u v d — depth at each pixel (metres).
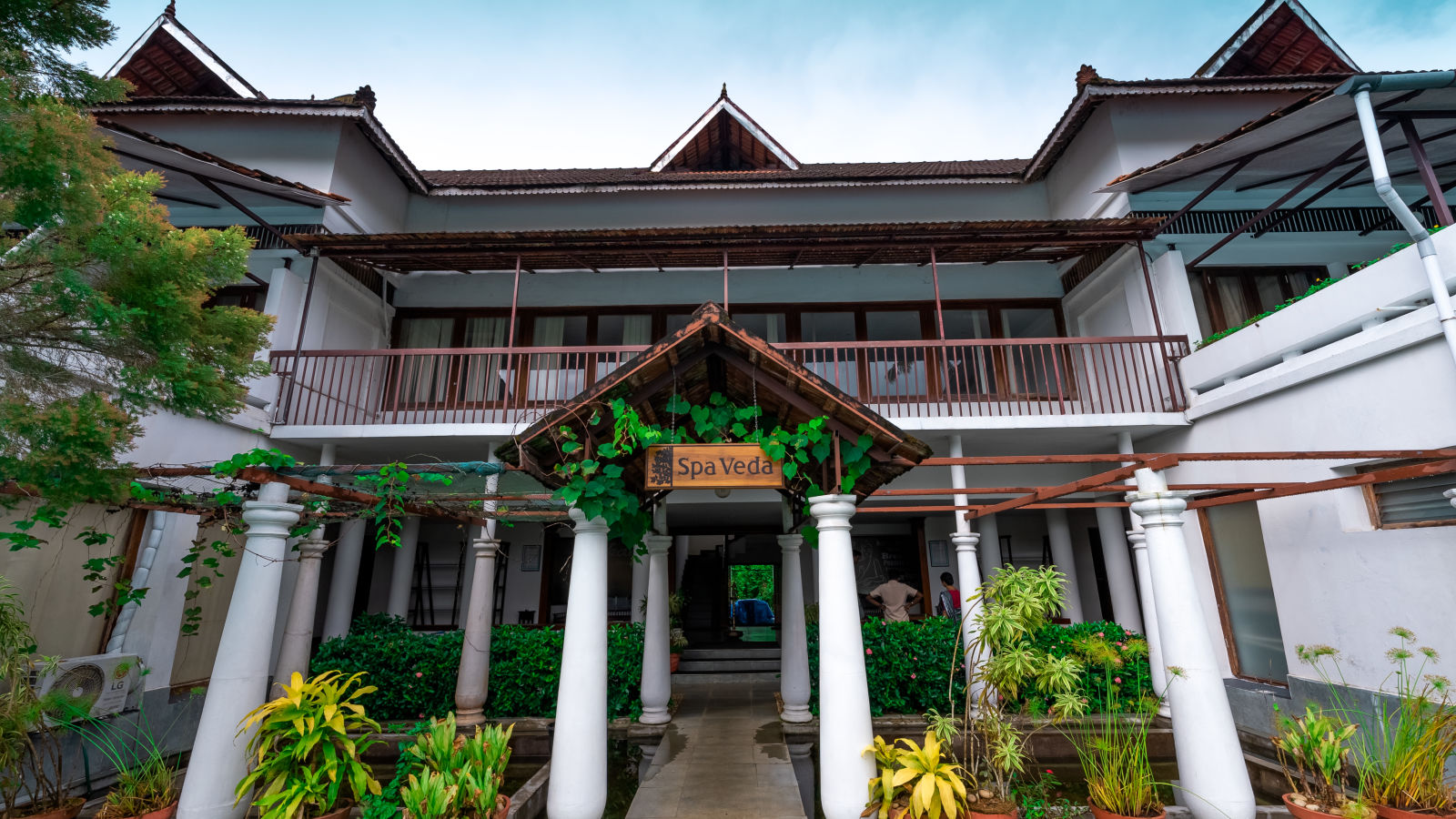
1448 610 4.74
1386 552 5.21
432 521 11.77
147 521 6.09
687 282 10.73
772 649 11.15
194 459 6.49
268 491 4.12
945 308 10.50
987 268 10.62
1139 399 8.02
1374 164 4.92
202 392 3.28
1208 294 8.33
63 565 5.32
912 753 3.52
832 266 10.71
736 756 6.04
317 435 7.68
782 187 11.10
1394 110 5.41
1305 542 6.00
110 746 5.16
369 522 11.02
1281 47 9.94
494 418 7.75
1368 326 5.43
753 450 3.65
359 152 9.81
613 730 7.06
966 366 9.88
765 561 15.47
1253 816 3.49
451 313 10.55
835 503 3.72
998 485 9.30
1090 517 12.07
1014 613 3.85
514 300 7.96
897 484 9.25
